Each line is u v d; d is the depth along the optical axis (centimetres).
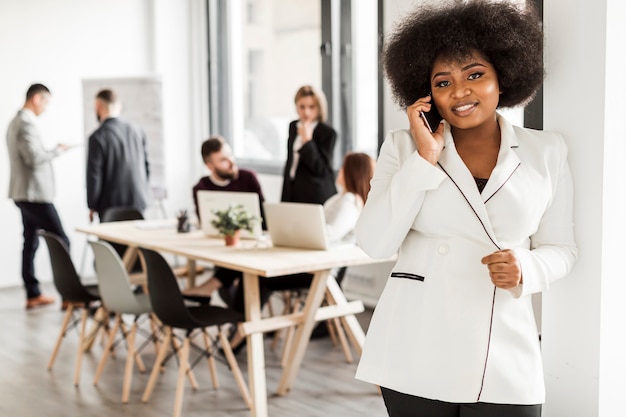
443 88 215
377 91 686
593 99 248
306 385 495
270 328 448
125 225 614
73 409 461
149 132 823
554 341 267
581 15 250
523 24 218
